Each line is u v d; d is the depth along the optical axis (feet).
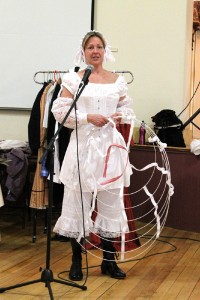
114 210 8.95
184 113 15.24
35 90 15.46
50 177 7.90
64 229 8.89
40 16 15.16
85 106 8.68
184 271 9.93
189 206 13.39
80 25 14.92
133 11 14.85
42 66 15.31
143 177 14.03
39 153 12.09
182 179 13.44
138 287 8.91
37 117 12.14
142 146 13.97
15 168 12.30
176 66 14.66
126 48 15.01
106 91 8.70
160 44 14.74
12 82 15.60
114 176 8.65
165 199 13.70
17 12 15.30
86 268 9.89
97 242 11.43
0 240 11.79
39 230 13.42
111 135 8.73
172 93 14.76
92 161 8.57
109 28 15.06
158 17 14.67
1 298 8.26
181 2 14.46
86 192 8.82
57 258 10.75
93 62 8.84
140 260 10.66
